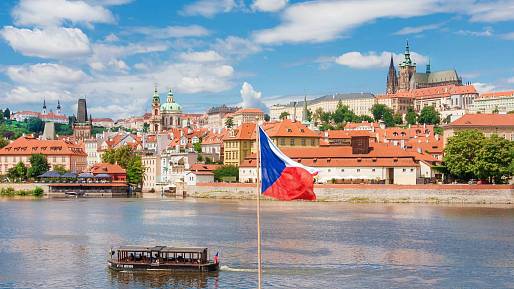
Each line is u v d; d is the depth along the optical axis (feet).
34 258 356.38
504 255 354.95
